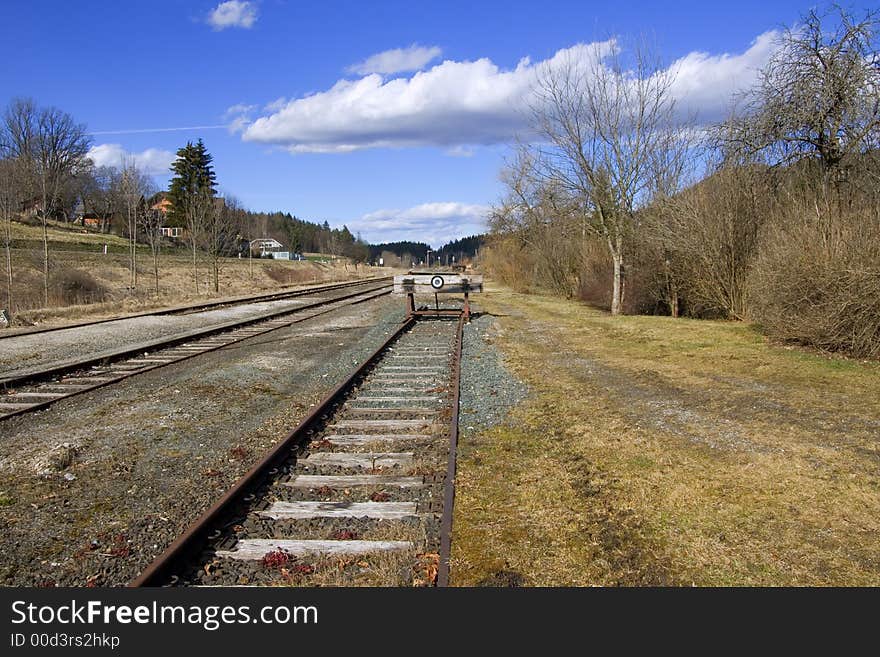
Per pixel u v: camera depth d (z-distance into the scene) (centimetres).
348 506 542
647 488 583
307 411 887
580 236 3155
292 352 1438
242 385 1062
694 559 454
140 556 465
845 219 1215
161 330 1853
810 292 1245
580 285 3272
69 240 5734
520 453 692
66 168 7562
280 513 529
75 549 474
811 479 597
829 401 888
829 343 1225
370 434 763
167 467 652
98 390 1019
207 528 486
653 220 2030
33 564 452
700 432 762
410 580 429
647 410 875
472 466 648
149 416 857
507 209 4728
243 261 6650
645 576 432
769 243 1388
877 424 772
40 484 601
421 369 1203
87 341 1570
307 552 463
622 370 1184
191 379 1106
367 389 1022
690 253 1920
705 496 563
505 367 1234
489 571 439
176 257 5950
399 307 2728
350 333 1798
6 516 529
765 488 579
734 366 1165
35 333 1669
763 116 1571
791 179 1627
